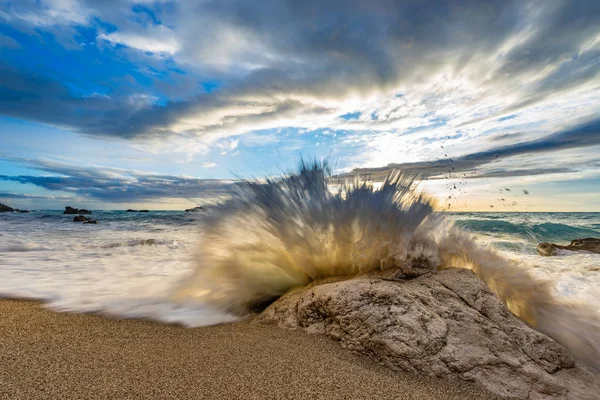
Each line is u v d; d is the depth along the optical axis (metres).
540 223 14.84
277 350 2.04
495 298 2.29
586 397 1.71
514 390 1.70
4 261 5.89
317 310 2.39
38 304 3.06
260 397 1.54
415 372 1.79
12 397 1.47
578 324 2.49
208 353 2.00
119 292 3.43
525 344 1.96
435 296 2.28
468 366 1.80
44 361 1.84
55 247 7.99
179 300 3.12
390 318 2.03
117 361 1.87
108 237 10.30
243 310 2.96
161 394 1.54
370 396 1.59
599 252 8.05
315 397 1.56
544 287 2.74
